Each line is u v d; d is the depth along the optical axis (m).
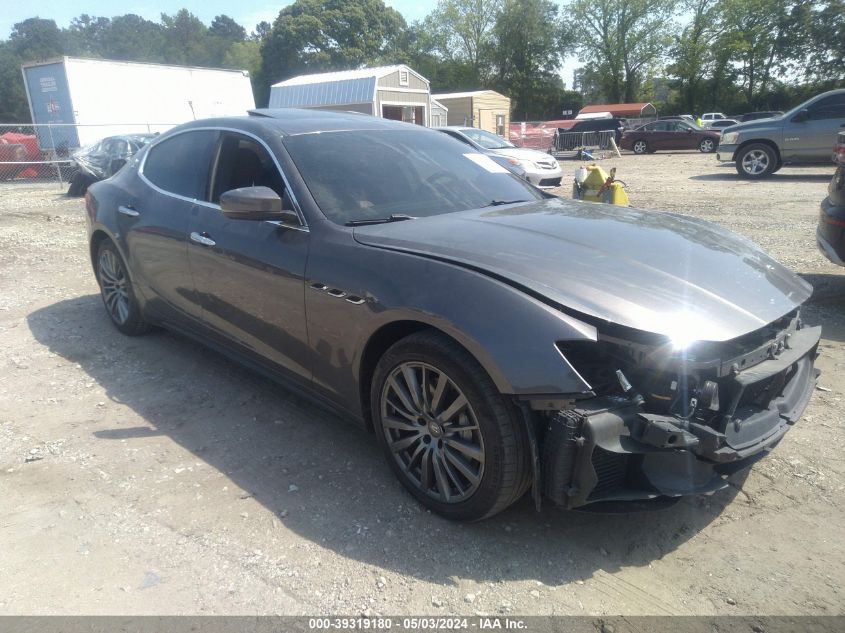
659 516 2.72
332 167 3.35
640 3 62.97
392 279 2.64
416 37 71.75
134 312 4.68
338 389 3.01
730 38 62.75
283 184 3.26
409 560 2.46
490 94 34.78
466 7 68.81
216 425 3.52
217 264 3.52
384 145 3.69
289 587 2.33
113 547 2.55
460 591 2.30
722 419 2.35
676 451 2.24
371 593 2.29
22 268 7.26
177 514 2.75
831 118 14.01
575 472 2.22
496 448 2.36
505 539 2.57
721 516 2.71
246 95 25.62
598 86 70.88
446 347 2.46
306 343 3.08
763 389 2.56
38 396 3.90
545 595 2.28
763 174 14.93
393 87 26.39
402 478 2.79
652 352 2.25
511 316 2.31
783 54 63.94
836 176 5.01
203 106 24.00
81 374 4.22
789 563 2.43
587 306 2.31
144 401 3.82
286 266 3.07
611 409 2.23
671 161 23.41
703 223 3.44
